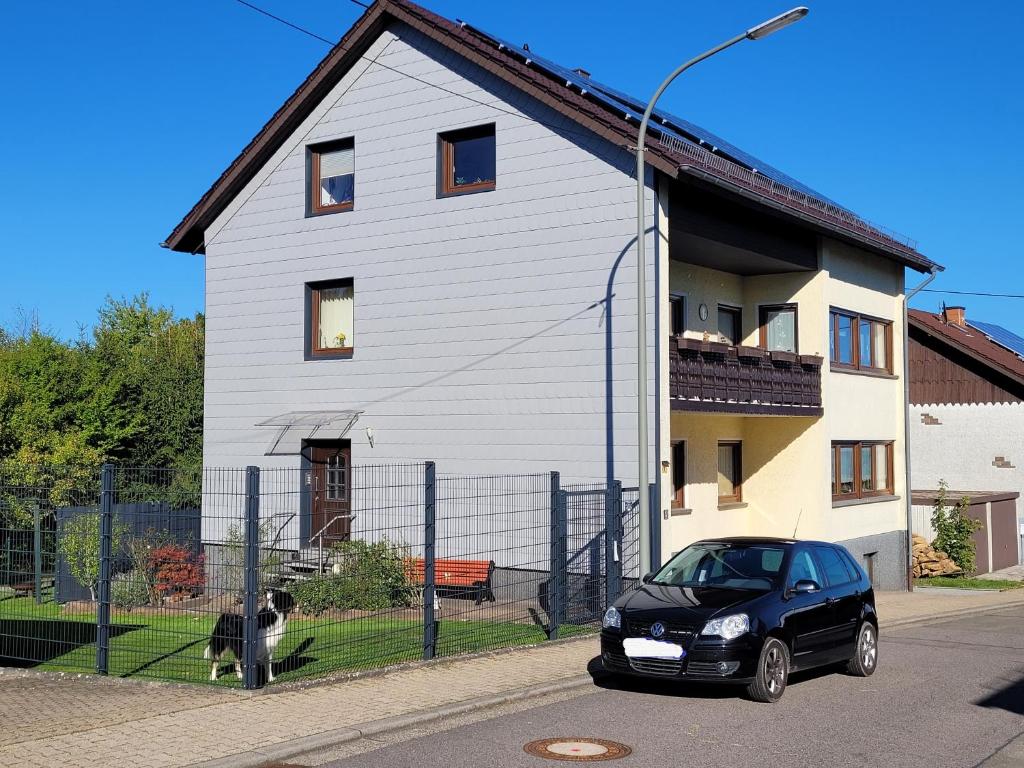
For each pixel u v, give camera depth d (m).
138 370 29.08
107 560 10.93
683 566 11.75
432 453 18.89
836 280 22.53
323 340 20.72
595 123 17.14
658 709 9.84
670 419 19.34
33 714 9.01
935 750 8.42
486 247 18.52
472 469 18.41
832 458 22.22
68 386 24.97
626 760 7.95
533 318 17.95
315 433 20.09
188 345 34.75
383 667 11.11
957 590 26.09
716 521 20.89
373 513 18.58
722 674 10.00
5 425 22.97
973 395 34.16
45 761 7.52
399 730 8.86
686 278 20.52
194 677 10.66
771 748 8.38
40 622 11.86
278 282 20.98
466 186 19.05
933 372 34.88
